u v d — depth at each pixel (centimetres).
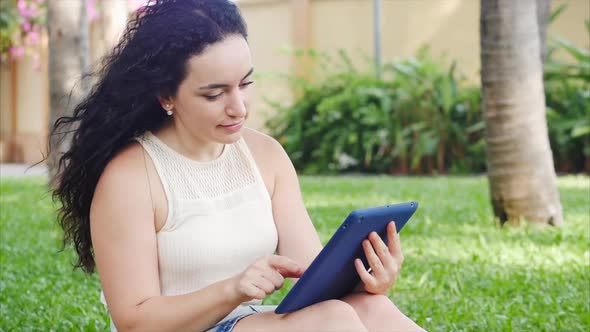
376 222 226
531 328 395
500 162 658
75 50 775
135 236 236
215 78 229
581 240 600
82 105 250
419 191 945
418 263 535
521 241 599
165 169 245
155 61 233
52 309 434
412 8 1327
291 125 1380
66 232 266
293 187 273
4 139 1770
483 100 659
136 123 246
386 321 236
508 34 638
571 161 1183
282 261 227
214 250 245
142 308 229
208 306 224
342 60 1395
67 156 253
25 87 1738
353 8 1380
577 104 1170
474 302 443
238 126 237
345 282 241
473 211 759
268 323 227
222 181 253
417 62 1271
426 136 1238
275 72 1394
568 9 1219
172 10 234
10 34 1608
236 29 234
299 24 1412
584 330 391
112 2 1059
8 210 827
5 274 518
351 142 1305
